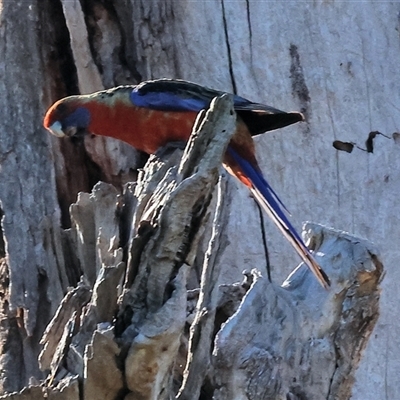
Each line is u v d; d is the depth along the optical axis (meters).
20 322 10.85
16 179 11.31
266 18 12.23
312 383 7.82
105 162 11.65
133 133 10.18
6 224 11.03
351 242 8.19
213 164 6.90
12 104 11.73
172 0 12.15
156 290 6.89
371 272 7.98
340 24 12.34
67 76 12.12
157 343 6.62
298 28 12.25
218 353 7.49
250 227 11.35
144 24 12.04
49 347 8.16
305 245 8.34
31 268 10.75
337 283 7.97
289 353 7.69
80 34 11.82
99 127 10.31
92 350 6.68
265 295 7.76
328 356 7.86
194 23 12.13
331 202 11.70
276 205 9.73
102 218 8.38
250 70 12.09
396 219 11.70
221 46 12.12
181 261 6.95
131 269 6.93
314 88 12.07
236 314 7.64
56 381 7.18
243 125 9.82
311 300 7.94
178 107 9.80
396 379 11.20
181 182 6.90
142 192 7.96
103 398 6.84
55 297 10.60
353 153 11.91
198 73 12.05
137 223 7.68
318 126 11.95
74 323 7.44
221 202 7.61
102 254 8.25
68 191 11.54
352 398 11.05
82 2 11.98
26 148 11.48
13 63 11.90
